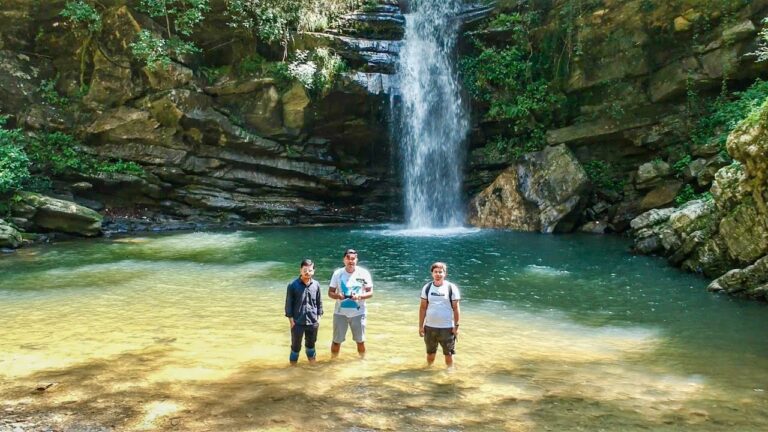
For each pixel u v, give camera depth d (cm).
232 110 2486
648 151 2227
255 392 640
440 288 738
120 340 866
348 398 623
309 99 2414
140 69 2392
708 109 2069
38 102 2359
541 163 2297
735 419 568
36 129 2295
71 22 2384
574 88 2333
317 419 565
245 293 1201
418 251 1753
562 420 564
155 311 1053
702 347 841
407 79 2586
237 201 2522
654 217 1677
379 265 1520
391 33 2653
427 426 550
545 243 1898
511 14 2519
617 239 1975
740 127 1177
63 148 2291
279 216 2578
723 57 1995
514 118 2481
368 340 867
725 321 977
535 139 2436
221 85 2438
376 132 2617
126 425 550
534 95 2422
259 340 867
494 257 1638
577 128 2314
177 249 1794
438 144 2653
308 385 665
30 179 2148
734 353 809
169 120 2386
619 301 1129
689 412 586
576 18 2298
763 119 1125
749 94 1814
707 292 1188
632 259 1580
